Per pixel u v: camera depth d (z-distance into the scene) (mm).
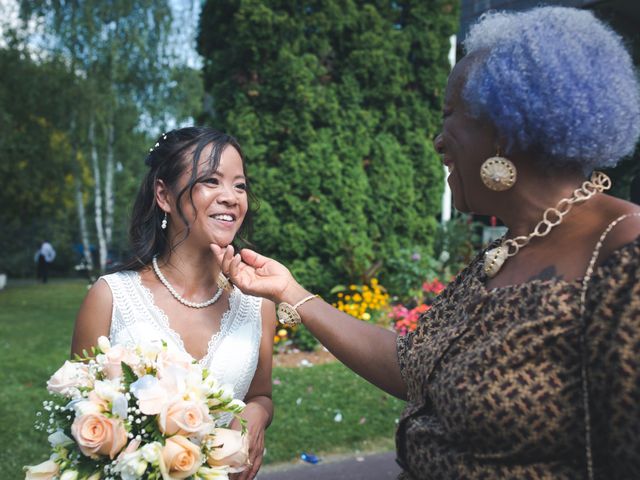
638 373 831
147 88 16344
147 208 1889
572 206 1036
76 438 1270
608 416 873
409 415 1172
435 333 1246
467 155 1122
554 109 959
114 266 1957
